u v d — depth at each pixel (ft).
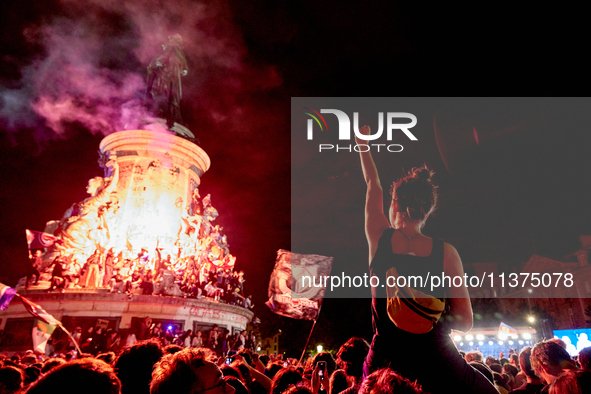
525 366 20.10
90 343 84.38
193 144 118.42
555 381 10.33
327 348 158.71
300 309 17.58
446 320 11.46
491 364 32.09
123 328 87.97
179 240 108.78
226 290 110.42
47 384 7.16
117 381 7.78
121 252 97.66
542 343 16.92
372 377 9.16
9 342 85.97
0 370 15.71
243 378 18.40
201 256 110.63
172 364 10.88
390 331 11.62
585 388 9.48
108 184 106.93
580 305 197.16
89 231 99.71
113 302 88.74
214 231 118.83
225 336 101.91
